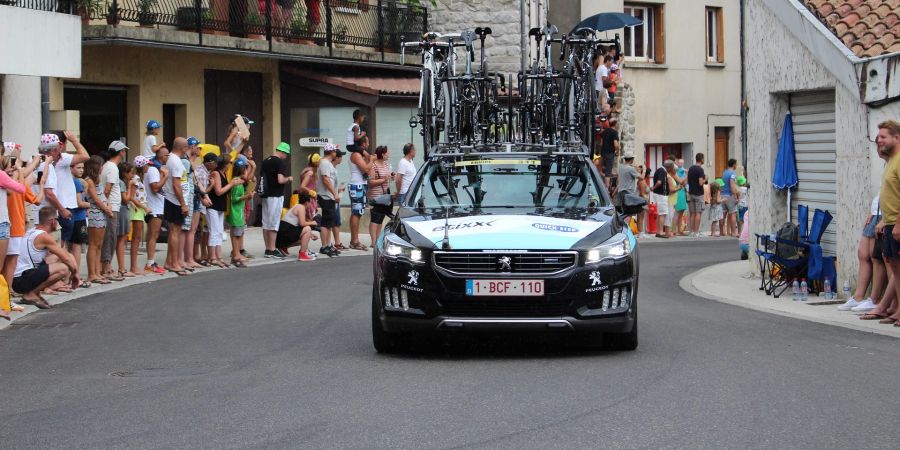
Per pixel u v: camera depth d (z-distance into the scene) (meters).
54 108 26.05
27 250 16.23
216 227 22.55
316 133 31.98
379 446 7.99
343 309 16.00
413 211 12.59
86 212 18.72
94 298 17.41
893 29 17.31
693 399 9.44
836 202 17.94
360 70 33.47
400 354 12.04
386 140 32.22
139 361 11.83
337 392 9.93
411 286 11.34
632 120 39.31
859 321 14.83
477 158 13.59
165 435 8.43
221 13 29.33
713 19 43.75
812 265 17.73
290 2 30.97
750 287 19.56
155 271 20.92
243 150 24.34
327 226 25.62
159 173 20.80
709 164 43.41
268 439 8.25
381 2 33.81
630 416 8.83
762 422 8.60
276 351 12.35
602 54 30.59
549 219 11.92
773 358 11.52
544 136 17.14
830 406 9.16
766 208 20.28
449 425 8.60
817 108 19.03
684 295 18.66
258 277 20.67
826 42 17.61
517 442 8.05
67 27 23.58
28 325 14.61
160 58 28.55
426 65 17.67
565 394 9.70
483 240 11.31
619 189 31.44
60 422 8.93
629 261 11.52
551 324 11.18
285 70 32.00
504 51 35.81
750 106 20.38
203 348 12.64
